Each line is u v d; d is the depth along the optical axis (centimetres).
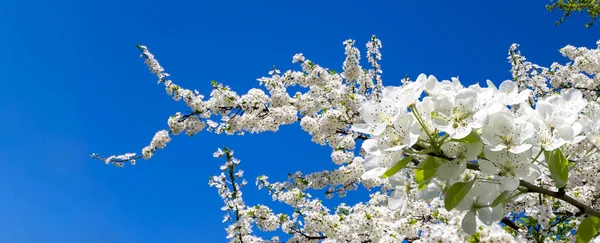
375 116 226
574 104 242
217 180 569
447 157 217
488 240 231
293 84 837
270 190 781
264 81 817
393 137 219
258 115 791
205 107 800
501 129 214
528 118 229
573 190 587
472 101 212
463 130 207
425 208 644
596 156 537
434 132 216
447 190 224
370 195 764
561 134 221
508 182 211
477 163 221
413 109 217
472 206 224
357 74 782
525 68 870
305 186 768
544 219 431
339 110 733
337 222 639
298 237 687
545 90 861
